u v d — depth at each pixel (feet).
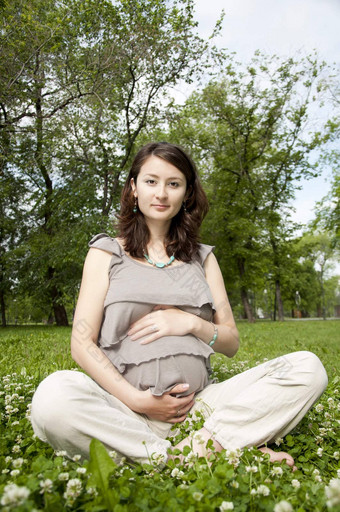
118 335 6.00
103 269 6.43
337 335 34.91
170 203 6.70
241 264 72.08
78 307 6.32
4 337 26.27
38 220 59.93
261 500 3.97
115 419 5.08
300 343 23.43
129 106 48.93
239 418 5.55
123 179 52.54
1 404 7.32
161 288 6.24
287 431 5.79
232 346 6.98
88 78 39.93
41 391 4.96
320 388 5.68
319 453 5.62
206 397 6.18
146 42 39.45
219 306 7.22
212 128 69.72
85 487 4.01
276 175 70.79
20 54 35.96
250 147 69.31
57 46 35.68
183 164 6.75
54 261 50.49
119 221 7.14
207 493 3.92
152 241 6.98
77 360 6.10
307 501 3.95
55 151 46.03
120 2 38.32
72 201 47.85
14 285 59.77
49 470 4.11
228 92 65.98
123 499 3.81
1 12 34.60
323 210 62.08
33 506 3.49
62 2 38.52
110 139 49.11
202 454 5.24
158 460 4.93
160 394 5.57
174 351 5.81
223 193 69.72
